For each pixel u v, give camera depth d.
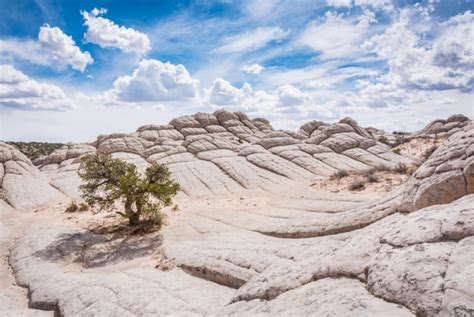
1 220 31.95
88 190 27.77
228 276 13.18
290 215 26.00
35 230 26.69
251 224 24.75
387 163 51.94
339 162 52.88
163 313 10.12
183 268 16.41
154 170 28.19
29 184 45.16
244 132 77.94
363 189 31.86
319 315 5.29
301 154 55.31
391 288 5.01
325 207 26.30
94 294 13.05
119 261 20.02
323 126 80.31
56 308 13.33
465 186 9.77
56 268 18.94
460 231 5.39
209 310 9.62
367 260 6.41
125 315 10.63
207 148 62.06
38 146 134.25
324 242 10.77
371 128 128.62
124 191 25.78
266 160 53.28
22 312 13.39
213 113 85.06
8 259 21.41
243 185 44.91
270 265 12.03
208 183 45.94
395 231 6.59
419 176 11.46
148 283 13.94
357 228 16.34
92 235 24.92
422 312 4.23
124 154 61.12
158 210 28.61
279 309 6.43
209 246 18.30
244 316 7.04
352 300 5.29
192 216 30.39
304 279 7.34
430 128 88.44
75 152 65.25
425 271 4.85
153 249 21.80
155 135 71.25
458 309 3.85
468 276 4.27
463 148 10.51
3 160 50.31
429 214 6.63
